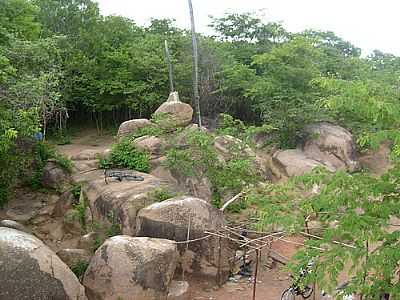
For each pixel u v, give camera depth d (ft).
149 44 103.55
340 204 19.81
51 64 62.13
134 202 45.44
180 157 51.98
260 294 40.06
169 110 65.67
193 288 40.60
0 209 54.29
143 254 35.70
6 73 40.50
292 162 71.97
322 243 20.33
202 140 50.72
